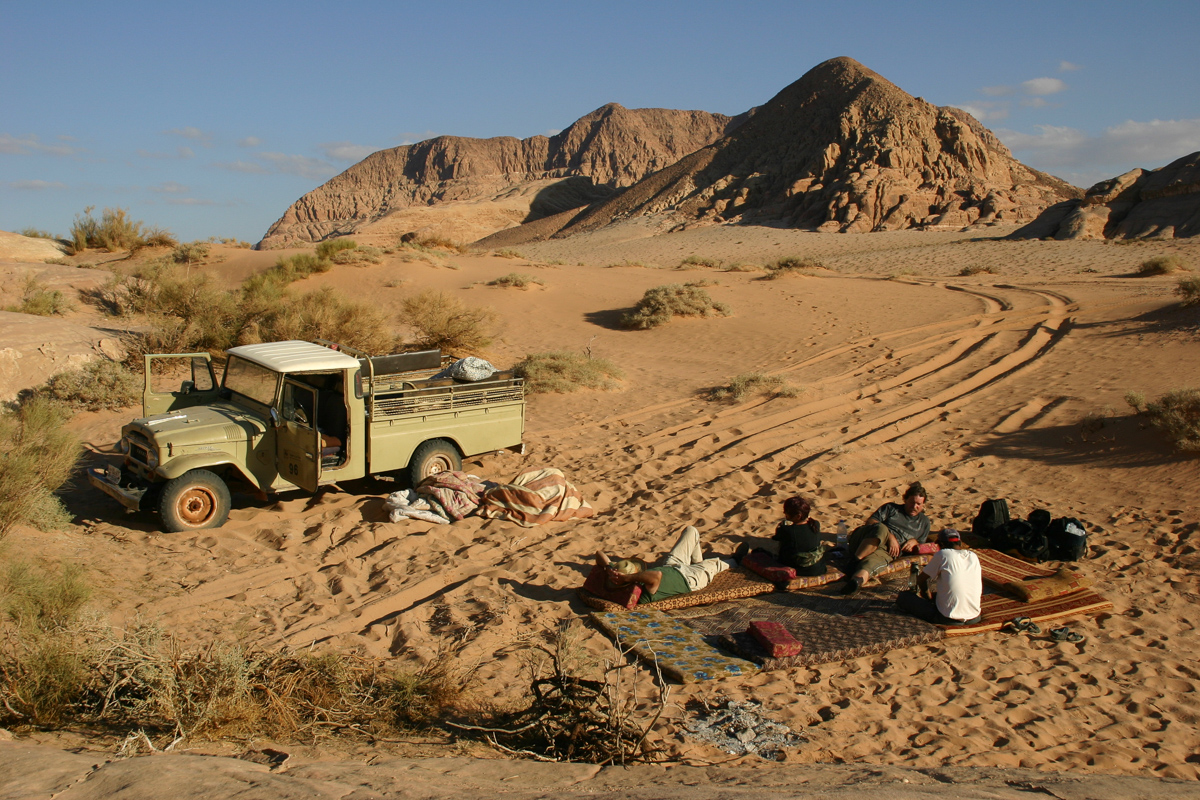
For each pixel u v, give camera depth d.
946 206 103.19
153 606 6.02
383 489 9.36
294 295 20.14
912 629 5.89
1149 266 34.28
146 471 7.75
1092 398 13.33
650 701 4.88
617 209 167.12
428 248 35.66
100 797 2.67
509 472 10.47
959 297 27.03
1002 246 56.66
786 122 164.75
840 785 3.36
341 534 7.91
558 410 14.18
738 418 13.47
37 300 17.70
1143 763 4.37
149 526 7.89
